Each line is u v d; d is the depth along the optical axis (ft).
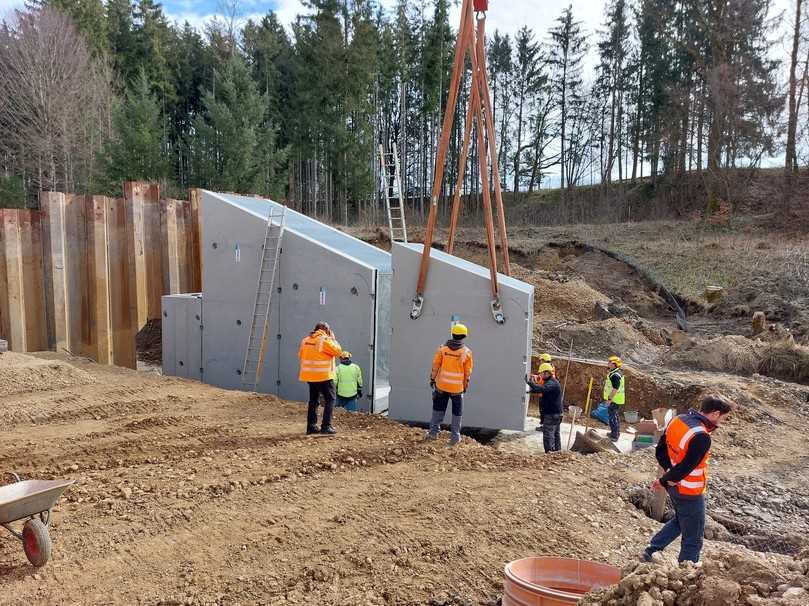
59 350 57.52
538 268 107.04
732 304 82.17
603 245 110.63
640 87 179.83
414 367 40.19
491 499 24.76
